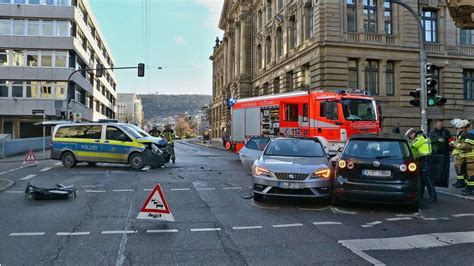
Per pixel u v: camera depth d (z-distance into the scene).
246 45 55.88
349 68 31.95
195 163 21.06
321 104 18.53
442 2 35.06
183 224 7.54
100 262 5.39
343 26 31.47
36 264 5.30
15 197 10.30
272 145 11.05
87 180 13.48
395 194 8.49
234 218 8.05
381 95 32.34
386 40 32.53
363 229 7.28
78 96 53.25
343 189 8.84
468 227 7.48
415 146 10.44
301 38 35.41
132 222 7.64
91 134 17.44
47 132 47.59
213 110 85.62
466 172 11.27
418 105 14.88
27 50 46.34
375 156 8.84
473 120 35.88
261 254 5.79
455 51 35.41
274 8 43.81
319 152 10.63
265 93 47.75
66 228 7.17
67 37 46.69
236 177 14.64
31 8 46.28
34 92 46.31
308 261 5.49
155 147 17.08
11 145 27.50
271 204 9.50
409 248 6.13
